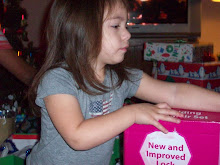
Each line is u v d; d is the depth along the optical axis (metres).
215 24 2.29
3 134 1.05
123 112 0.67
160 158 0.65
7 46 1.12
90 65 0.79
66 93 0.71
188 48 1.49
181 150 0.64
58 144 0.80
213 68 1.48
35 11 2.41
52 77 0.75
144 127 0.65
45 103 0.74
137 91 0.91
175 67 1.55
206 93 0.84
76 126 0.68
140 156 0.65
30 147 1.15
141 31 2.13
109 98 0.84
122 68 0.89
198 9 2.08
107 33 0.77
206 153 0.63
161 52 1.57
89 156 0.82
